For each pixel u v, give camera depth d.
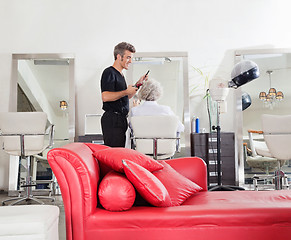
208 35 5.93
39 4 5.94
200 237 1.93
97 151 2.38
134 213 1.96
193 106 5.87
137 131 4.09
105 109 3.70
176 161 2.84
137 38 5.93
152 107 4.68
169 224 1.93
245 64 4.61
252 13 5.93
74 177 1.92
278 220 1.95
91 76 5.92
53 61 5.90
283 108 5.84
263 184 5.58
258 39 5.91
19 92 5.86
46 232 1.73
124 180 2.05
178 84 5.84
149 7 5.93
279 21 5.92
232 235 1.94
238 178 5.72
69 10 5.94
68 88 5.86
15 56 5.86
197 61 5.91
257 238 1.95
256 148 4.79
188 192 2.42
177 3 5.93
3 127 4.45
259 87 5.89
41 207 1.99
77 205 1.92
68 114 5.82
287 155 4.41
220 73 5.90
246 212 1.95
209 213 1.95
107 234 1.91
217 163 4.88
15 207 2.00
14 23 5.92
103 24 5.94
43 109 5.84
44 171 5.61
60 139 5.78
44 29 5.92
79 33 5.93
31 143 4.50
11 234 1.69
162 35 5.93
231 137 5.43
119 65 3.84
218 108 4.76
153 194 2.04
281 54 5.87
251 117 5.85
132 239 1.92
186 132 5.75
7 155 5.75
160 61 5.88
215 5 5.91
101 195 2.00
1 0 5.92
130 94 3.81
